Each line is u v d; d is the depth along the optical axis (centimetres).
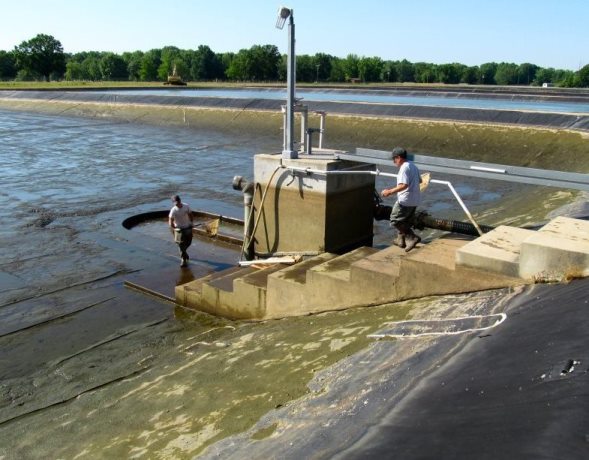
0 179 2564
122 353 1005
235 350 902
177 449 616
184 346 1007
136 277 1370
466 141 3531
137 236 1733
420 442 455
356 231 1320
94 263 1473
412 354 652
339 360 710
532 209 1944
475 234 1023
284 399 658
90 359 988
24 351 1021
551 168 3039
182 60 13412
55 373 941
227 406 696
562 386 472
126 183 2552
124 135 4316
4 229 1775
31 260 1491
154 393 811
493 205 2209
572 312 607
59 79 13762
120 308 1201
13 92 7019
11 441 744
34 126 4788
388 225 1869
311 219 1241
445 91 7000
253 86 9325
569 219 859
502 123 3628
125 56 15812
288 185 1259
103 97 6078
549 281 732
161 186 2498
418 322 746
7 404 852
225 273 1247
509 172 1028
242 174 2808
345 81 13312
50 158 3194
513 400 480
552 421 429
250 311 1075
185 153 3469
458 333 674
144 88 8675
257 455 529
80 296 1262
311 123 4231
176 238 1423
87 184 2511
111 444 683
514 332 621
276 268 1166
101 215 1977
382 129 3916
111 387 877
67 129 4628
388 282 877
